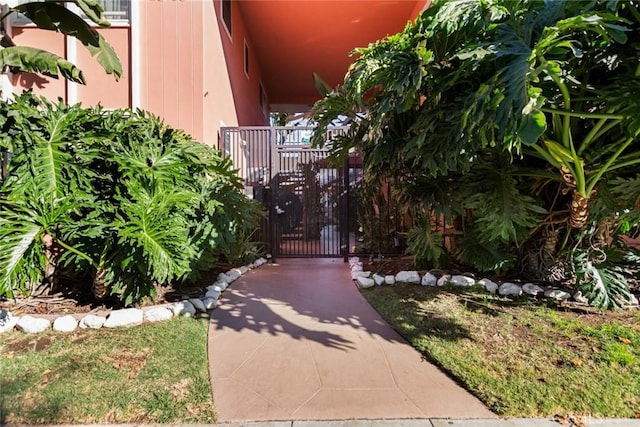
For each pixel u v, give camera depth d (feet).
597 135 12.22
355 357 10.61
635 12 9.94
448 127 12.64
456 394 8.65
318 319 13.57
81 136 13.76
